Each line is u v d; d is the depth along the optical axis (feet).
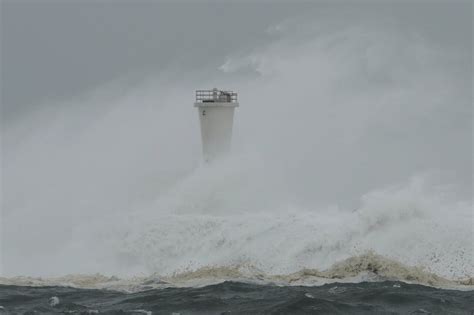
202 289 441.68
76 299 431.84
